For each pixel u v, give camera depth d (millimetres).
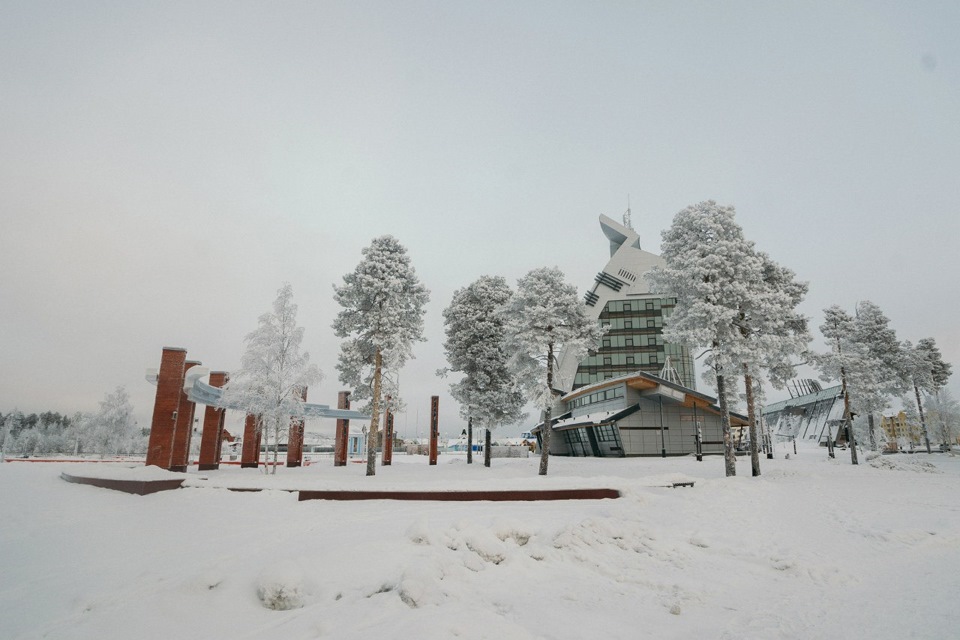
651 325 98375
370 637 6016
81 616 7121
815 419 78062
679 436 56938
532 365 31219
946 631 6965
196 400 33781
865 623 7438
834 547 12461
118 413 61500
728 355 27516
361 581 8359
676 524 14680
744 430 59312
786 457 49062
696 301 27469
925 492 21188
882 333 50375
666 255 30312
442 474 29094
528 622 7211
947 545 12641
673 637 6906
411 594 7234
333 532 12836
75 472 26609
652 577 9852
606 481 20703
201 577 7977
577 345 30719
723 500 18359
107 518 15180
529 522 13719
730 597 8867
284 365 30219
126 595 7875
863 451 52219
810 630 7199
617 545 11680
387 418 47562
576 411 72562
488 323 38125
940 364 60281
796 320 29969
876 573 10430
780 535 13516
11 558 10594
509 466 37625
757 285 29234
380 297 30266
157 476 21391
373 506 17359
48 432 88375
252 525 14086
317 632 6293
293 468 39438
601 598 8508
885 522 14945
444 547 10211
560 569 9984
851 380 43938
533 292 31984
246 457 41031
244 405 29266
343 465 45312
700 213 29234
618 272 102938
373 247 31719
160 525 14086
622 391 58406
